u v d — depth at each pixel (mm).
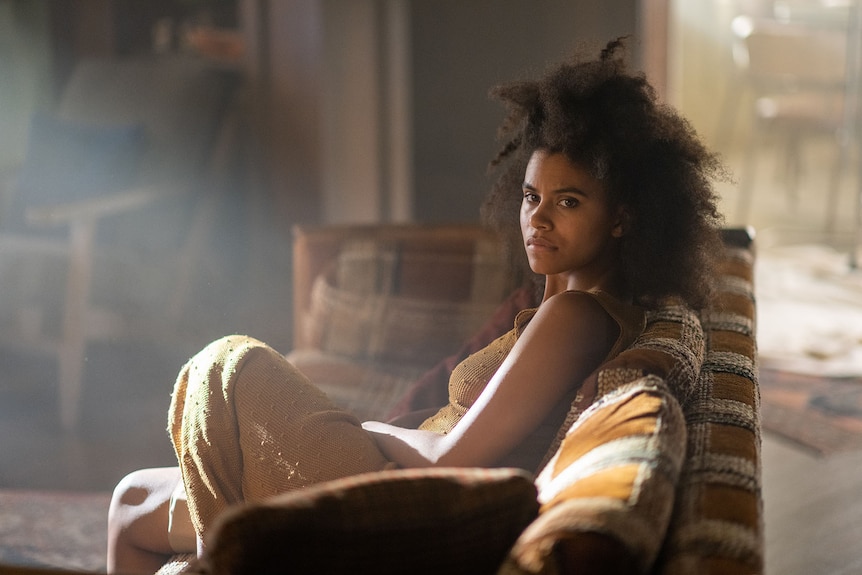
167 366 3158
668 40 3980
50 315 2969
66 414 2742
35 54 3824
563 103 1090
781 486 2328
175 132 3184
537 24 3859
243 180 3611
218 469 1041
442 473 722
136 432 2709
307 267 2086
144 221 3084
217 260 3561
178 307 3180
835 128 4914
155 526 1201
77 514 2186
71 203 2752
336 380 1908
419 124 3883
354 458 1032
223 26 3643
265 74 3531
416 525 680
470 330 1944
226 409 1046
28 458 2527
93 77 3387
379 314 1995
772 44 4785
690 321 1162
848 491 2293
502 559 725
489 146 3951
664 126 1122
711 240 1180
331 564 663
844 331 3436
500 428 1005
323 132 3484
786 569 1949
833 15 5445
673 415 845
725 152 6688
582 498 708
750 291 1512
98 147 3156
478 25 3852
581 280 1150
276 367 1080
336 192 3607
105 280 2994
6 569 772
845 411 2760
